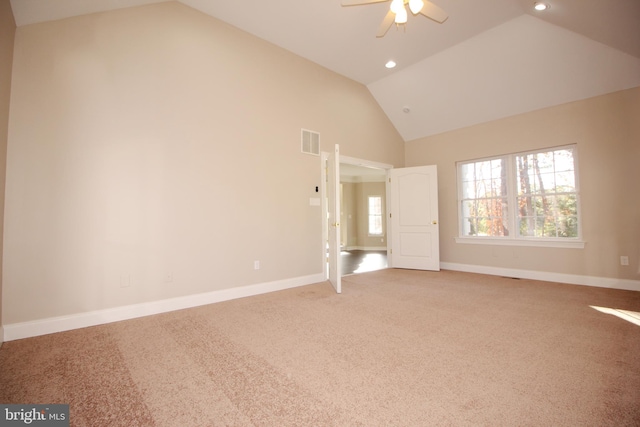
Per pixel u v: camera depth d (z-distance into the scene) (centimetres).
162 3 313
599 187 392
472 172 529
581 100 405
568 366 184
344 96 501
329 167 439
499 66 418
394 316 284
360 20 358
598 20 292
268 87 399
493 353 203
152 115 302
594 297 342
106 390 162
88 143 267
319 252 453
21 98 239
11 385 166
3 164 225
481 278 464
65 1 238
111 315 273
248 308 314
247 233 370
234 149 362
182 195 319
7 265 232
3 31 214
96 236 269
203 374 178
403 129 597
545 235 445
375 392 158
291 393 158
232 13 344
